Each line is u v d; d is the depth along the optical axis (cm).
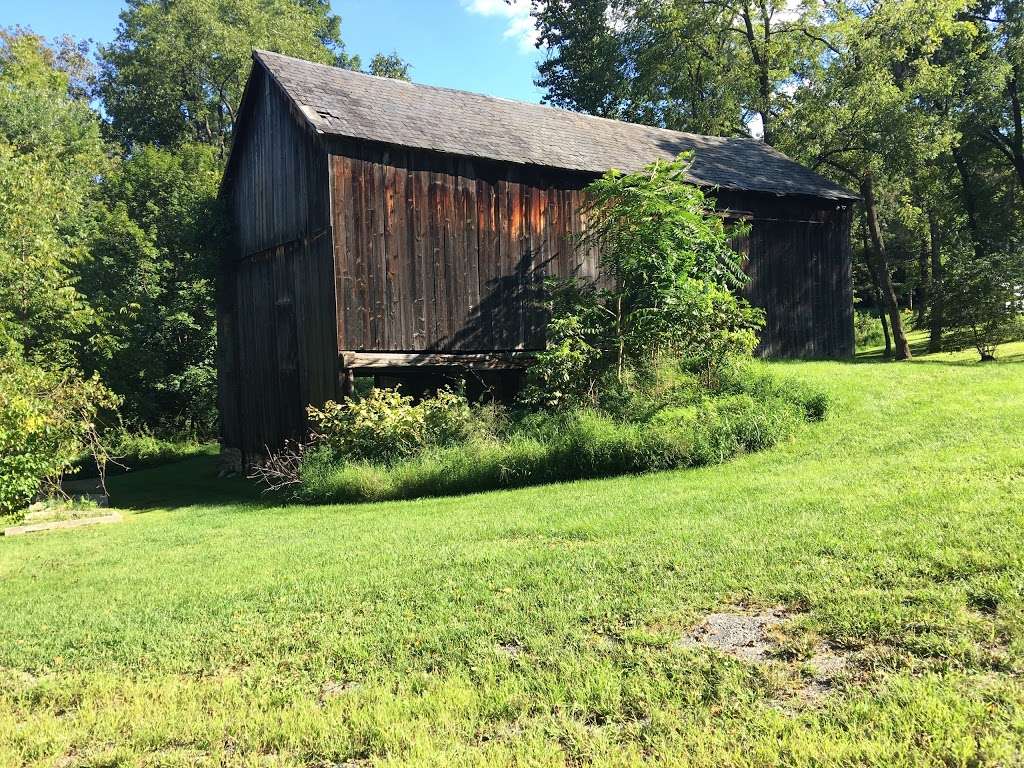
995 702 306
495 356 1543
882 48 2130
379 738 337
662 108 3178
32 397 1055
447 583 560
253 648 474
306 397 1481
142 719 385
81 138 2633
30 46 3106
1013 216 3162
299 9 3919
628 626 434
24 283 1708
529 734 326
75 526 1212
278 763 331
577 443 1055
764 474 880
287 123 1520
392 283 1419
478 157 1474
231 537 912
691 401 1153
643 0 2823
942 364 1641
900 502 622
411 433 1208
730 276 1408
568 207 1638
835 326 2042
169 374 2508
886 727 295
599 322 1320
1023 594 394
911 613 395
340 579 614
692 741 304
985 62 2566
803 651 375
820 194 1958
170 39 3281
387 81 1669
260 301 1667
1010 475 675
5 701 432
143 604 609
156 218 2495
